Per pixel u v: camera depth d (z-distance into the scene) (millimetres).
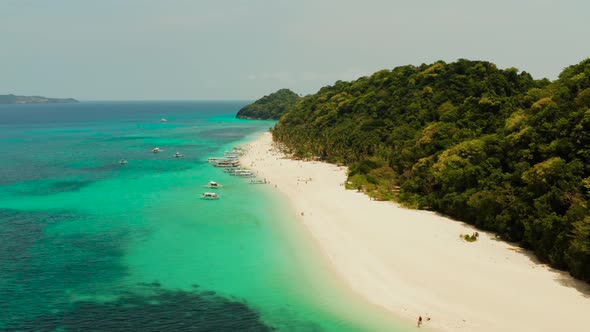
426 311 41906
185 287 48062
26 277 50188
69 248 59406
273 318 41750
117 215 75312
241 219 72500
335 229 65438
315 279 49531
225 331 39625
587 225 45375
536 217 54844
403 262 52406
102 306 43750
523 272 49188
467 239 59344
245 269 52406
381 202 80938
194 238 63344
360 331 39344
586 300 42750
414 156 93500
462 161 73312
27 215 75375
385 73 180875
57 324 40312
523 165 63469
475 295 44250
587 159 56344
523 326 38750
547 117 66562
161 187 98500
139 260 55344
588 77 72812
